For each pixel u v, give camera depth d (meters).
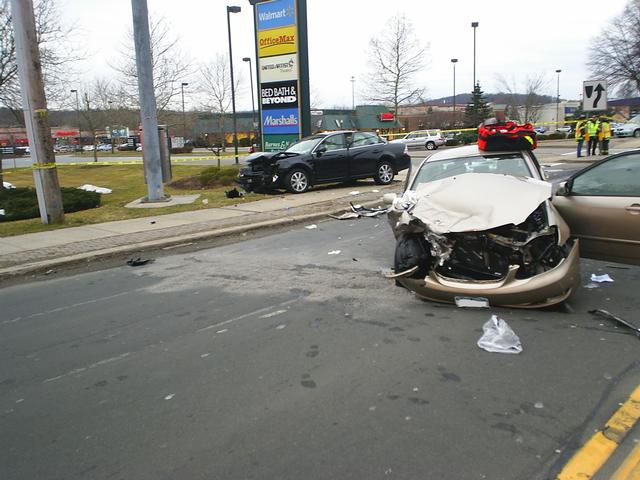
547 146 32.25
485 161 7.00
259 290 6.49
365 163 15.91
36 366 4.64
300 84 18.64
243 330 5.16
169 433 3.41
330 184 17.09
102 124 45.66
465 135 42.62
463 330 4.81
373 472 2.89
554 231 5.14
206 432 3.40
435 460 2.96
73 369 4.52
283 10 18.44
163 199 14.63
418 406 3.55
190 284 6.99
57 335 5.39
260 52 19.25
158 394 3.96
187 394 3.93
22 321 5.91
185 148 48.38
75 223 11.48
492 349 4.36
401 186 15.88
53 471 3.09
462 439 3.15
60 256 8.58
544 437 3.13
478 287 5.05
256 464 3.03
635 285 5.84
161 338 5.10
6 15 16.53
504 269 5.18
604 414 3.35
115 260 8.68
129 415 3.68
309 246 8.91
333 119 59.66
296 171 14.85
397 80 40.34
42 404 3.93
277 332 5.05
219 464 3.05
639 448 3.00
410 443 3.14
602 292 5.66
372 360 4.30
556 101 82.94
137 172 27.00
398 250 5.48
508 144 7.01
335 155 15.40
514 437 3.14
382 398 3.69
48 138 11.16
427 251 5.38
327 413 3.53
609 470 2.83
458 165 7.07
